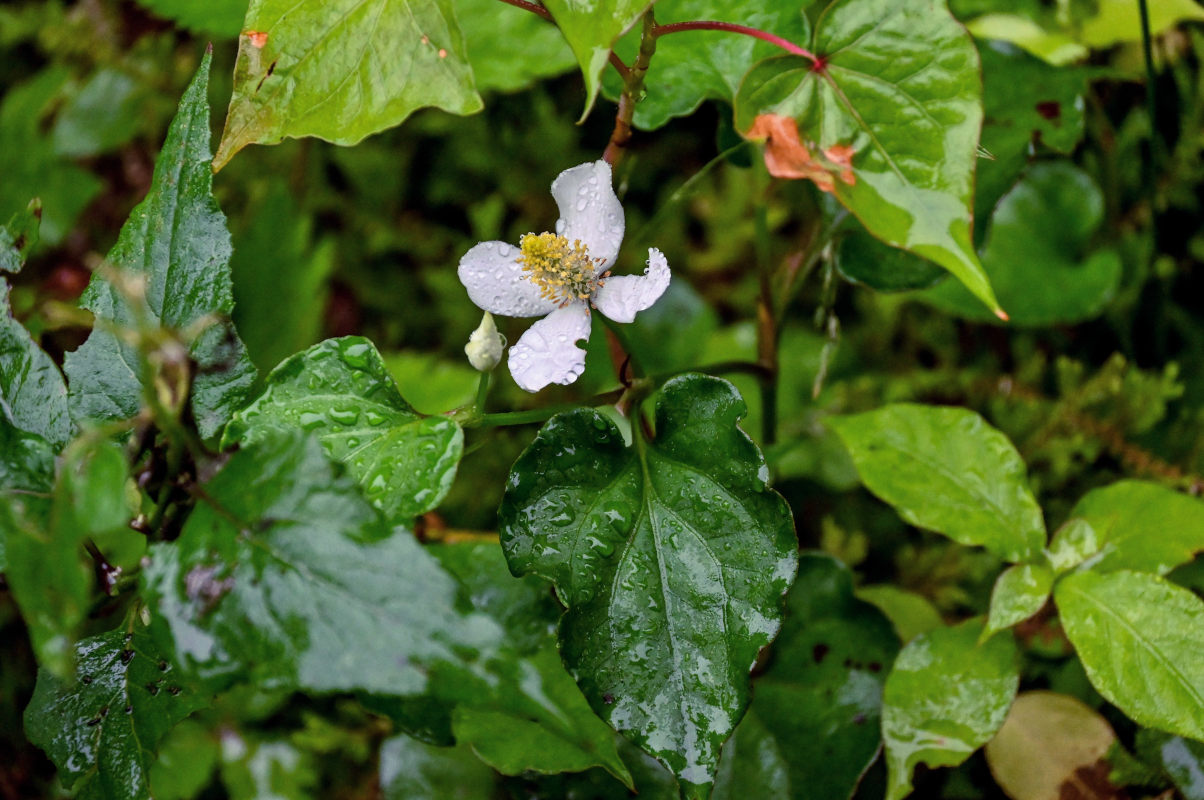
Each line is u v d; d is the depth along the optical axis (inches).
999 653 15.9
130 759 14.5
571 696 15.3
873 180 14.6
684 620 14.5
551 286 15.5
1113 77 18.3
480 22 18.9
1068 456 18.9
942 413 16.5
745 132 14.7
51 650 13.2
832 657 16.4
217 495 13.8
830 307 17.9
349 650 13.4
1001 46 17.9
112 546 16.7
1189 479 18.4
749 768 16.2
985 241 17.1
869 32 14.6
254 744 18.6
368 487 14.3
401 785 16.9
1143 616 15.5
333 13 14.7
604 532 14.6
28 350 14.6
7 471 14.0
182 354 14.1
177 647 13.6
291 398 14.6
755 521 14.5
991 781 17.3
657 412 14.8
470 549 16.0
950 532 16.1
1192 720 15.1
